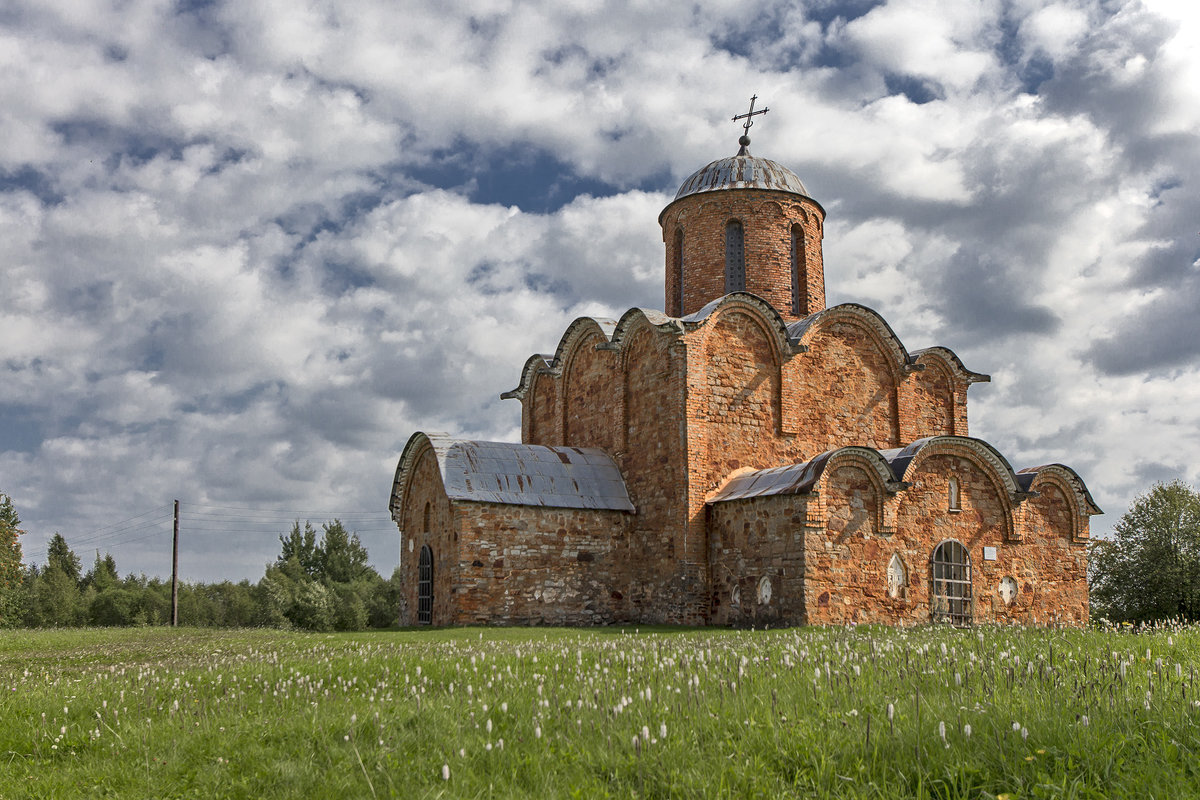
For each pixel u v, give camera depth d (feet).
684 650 51.42
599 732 28.78
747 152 125.59
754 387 102.68
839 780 23.97
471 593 96.73
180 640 98.12
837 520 86.22
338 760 29.48
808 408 106.32
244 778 28.78
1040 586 98.84
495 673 43.29
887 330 112.78
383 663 50.70
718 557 94.94
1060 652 43.78
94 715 40.47
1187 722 25.76
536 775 25.91
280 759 30.14
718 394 100.17
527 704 33.78
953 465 95.45
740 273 116.98
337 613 230.07
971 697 30.53
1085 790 22.34
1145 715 26.84
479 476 101.14
